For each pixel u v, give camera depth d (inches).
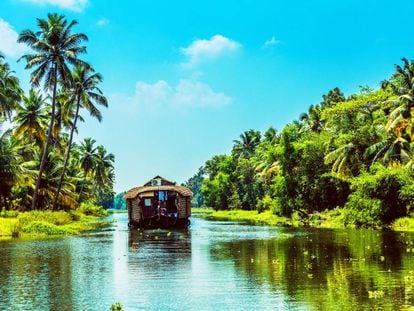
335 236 1344.7
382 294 527.2
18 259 865.5
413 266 722.8
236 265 773.9
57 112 2374.5
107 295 549.3
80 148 3356.3
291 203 2546.8
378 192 1759.4
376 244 1064.2
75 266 776.3
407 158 1711.4
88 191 3949.3
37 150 2527.1
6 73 1987.0
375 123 2044.8
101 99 2133.4
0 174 1923.0
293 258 845.8
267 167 3270.2
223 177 4687.5
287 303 496.1
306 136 2669.8
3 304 505.7
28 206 2385.6
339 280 617.3
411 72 1723.7
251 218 3166.8
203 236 1441.9
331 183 2351.1
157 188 2027.6
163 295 547.5
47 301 519.2
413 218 1662.2
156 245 1145.4
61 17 1927.9
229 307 486.0
